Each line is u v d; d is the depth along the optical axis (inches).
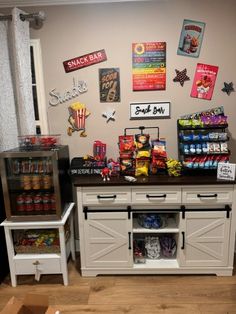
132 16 88.4
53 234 87.7
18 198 83.1
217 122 84.9
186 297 76.9
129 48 90.1
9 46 88.2
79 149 97.1
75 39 90.4
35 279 86.0
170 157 96.5
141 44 89.7
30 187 83.0
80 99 94.1
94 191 81.4
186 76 91.1
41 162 81.5
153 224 84.4
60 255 82.4
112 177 86.3
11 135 91.0
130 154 87.3
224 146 83.9
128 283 83.7
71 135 96.3
